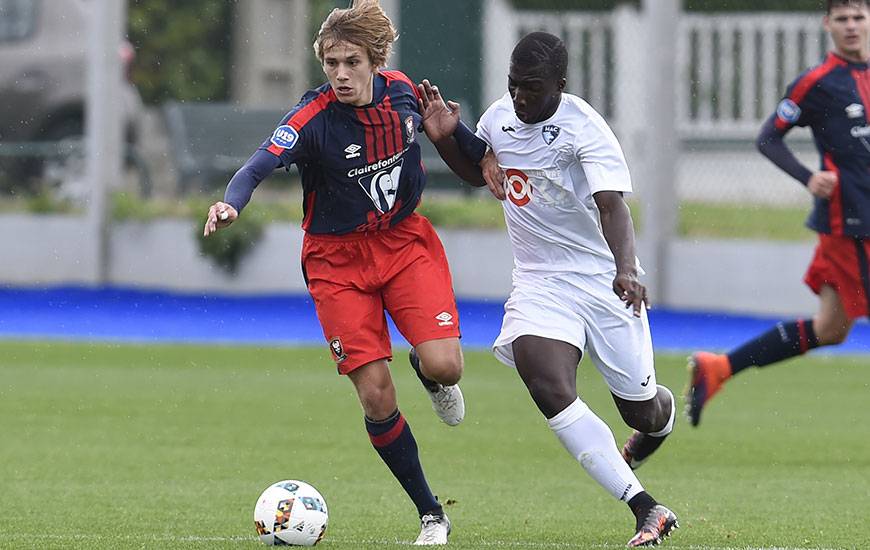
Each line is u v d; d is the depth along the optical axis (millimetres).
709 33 52906
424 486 19125
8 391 35344
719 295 50281
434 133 19406
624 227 18156
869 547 18922
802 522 20953
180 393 35156
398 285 19125
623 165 18547
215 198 58062
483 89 55812
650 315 49594
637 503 18156
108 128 57781
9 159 59312
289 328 48344
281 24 58969
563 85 18734
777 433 30156
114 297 55156
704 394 28328
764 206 52031
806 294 48375
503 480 24781
